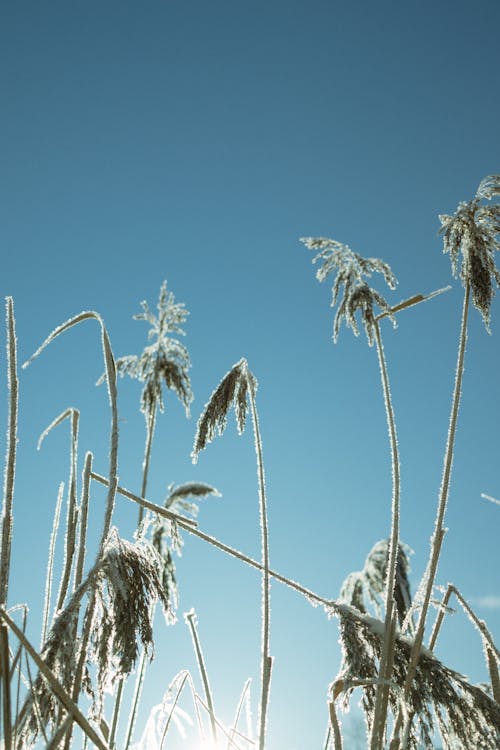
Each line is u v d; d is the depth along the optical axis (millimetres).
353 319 4602
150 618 2854
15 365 2551
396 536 4023
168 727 3914
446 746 3787
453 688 3844
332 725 3258
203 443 4406
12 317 2594
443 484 4109
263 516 3982
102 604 2801
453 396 4227
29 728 2441
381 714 3584
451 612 4227
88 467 2990
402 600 6043
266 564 3883
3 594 2271
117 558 2857
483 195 4625
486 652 4172
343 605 4133
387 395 4316
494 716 3803
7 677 2088
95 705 2840
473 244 4488
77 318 2902
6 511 2369
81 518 2906
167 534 6410
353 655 3898
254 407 4340
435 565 4008
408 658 3941
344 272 4816
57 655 2500
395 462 4152
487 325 4383
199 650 4188
